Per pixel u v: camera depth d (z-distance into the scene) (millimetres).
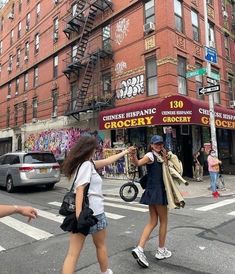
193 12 18438
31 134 27969
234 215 8117
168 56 15898
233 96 21594
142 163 4758
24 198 12250
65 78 23672
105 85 19500
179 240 5961
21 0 32188
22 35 31266
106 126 16844
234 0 22984
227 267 4625
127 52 18156
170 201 4645
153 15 16953
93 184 3678
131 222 7562
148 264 4691
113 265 4766
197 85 17781
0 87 35906
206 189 13258
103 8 19984
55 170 14352
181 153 16969
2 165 14938
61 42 24562
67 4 23969
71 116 22453
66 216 3559
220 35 20891
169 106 14289
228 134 20797
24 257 5320
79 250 3592
